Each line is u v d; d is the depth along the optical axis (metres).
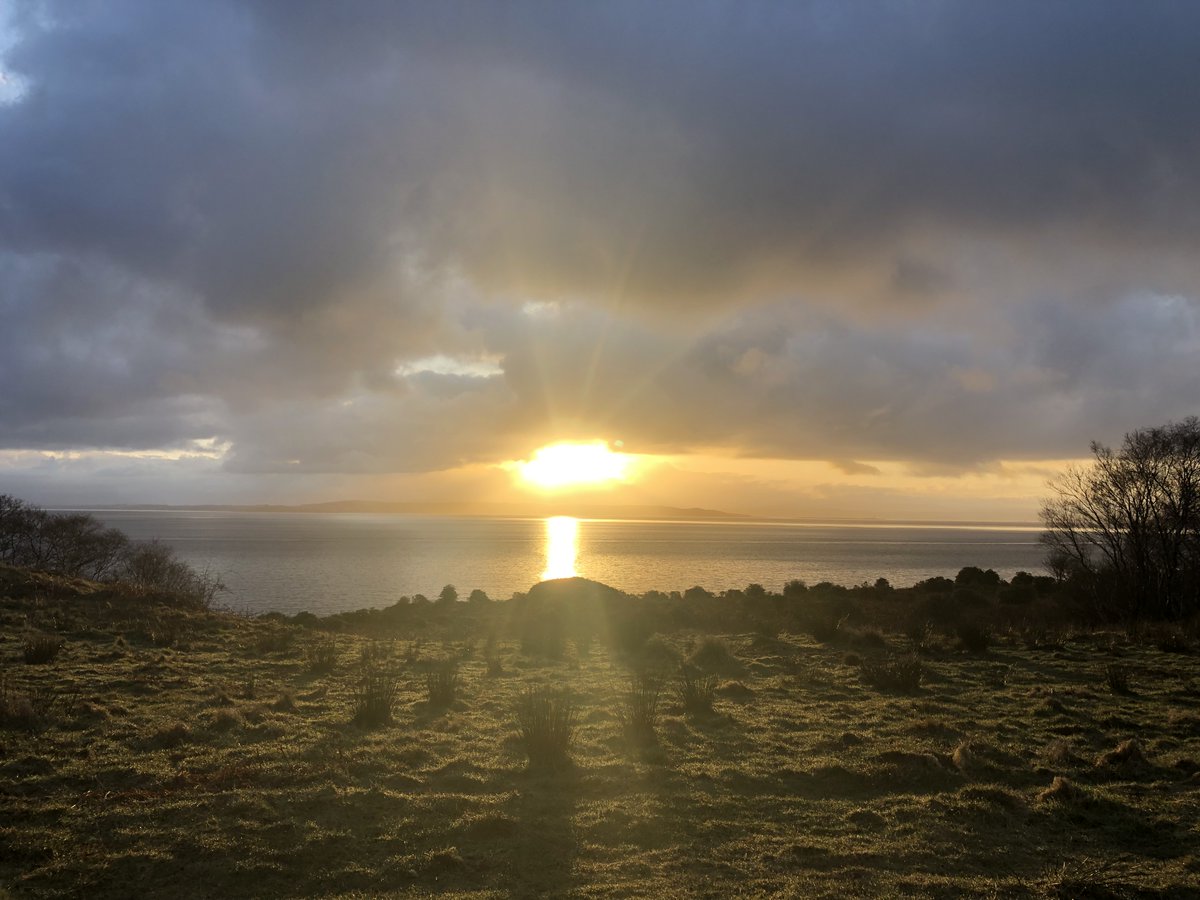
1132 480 33.22
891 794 9.14
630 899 6.44
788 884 6.75
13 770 8.87
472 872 6.90
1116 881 6.88
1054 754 10.48
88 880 6.50
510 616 25.45
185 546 146.25
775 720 12.45
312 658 16.66
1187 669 17.47
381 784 8.97
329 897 6.41
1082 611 32.25
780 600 32.03
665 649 19.56
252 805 8.05
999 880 6.90
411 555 125.12
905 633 23.38
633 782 9.29
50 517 52.38
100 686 13.34
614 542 198.38
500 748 10.50
